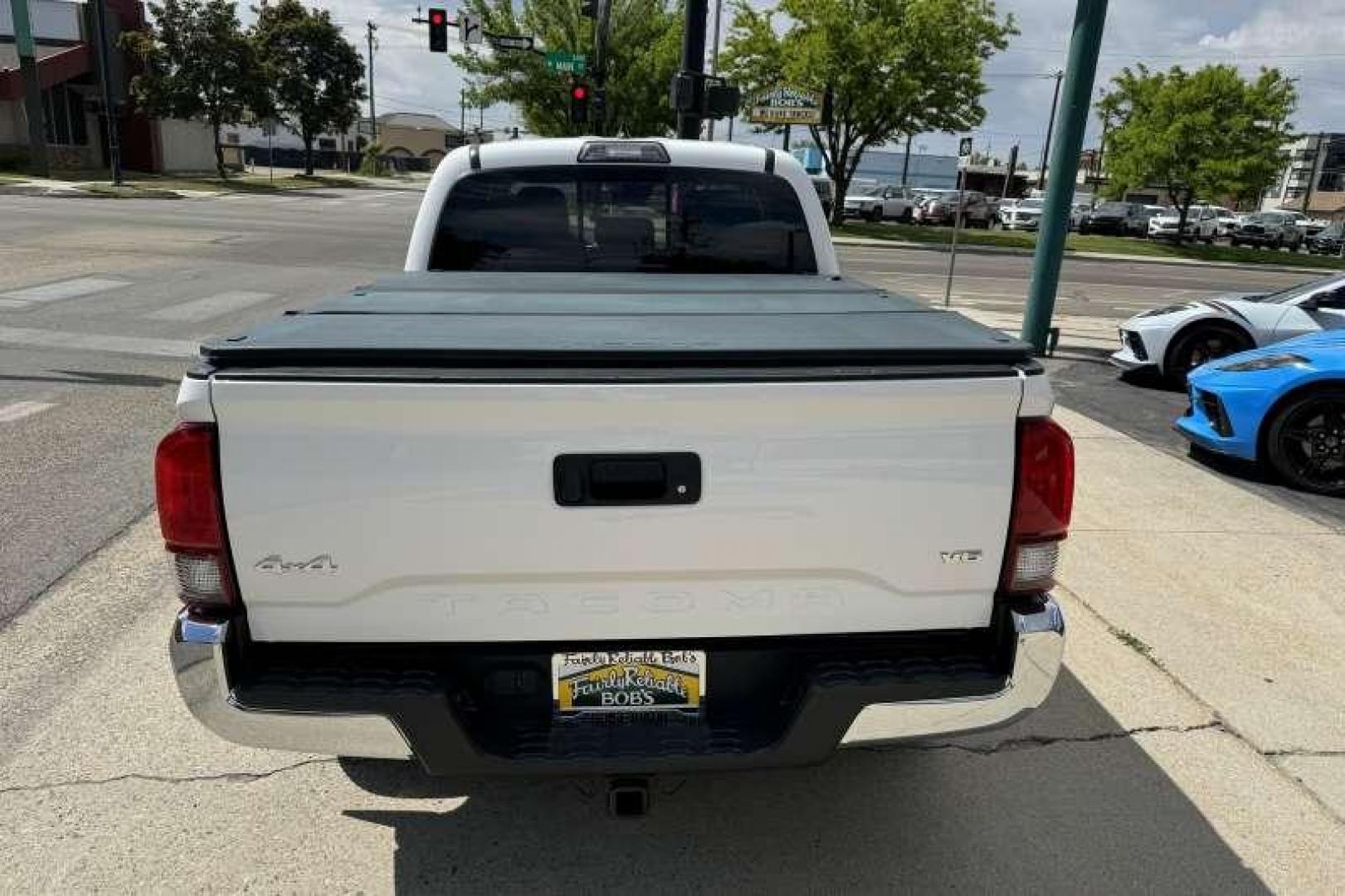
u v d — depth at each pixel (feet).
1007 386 6.73
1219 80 110.83
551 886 8.34
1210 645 12.89
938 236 109.60
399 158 317.83
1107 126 128.57
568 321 8.38
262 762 9.95
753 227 13.75
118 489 17.69
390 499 6.53
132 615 12.98
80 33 133.18
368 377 6.30
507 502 6.56
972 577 7.13
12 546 15.11
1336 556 16.12
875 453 6.73
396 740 6.82
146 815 9.08
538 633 6.97
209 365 6.50
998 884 8.48
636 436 6.53
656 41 115.96
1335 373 18.98
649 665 7.18
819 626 7.17
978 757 10.36
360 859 8.61
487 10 114.93
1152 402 28.37
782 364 6.75
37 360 27.58
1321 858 8.86
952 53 102.01
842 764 10.21
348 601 6.75
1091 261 95.86
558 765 6.95
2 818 8.97
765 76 110.11
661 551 6.77
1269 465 20.22
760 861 8.72
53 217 72.28
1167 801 9.66
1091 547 16.30
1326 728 11.00
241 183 139.64
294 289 42.42
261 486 6.48
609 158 13.34
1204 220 147.23
